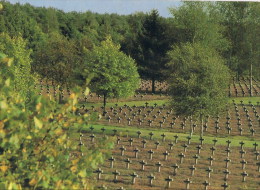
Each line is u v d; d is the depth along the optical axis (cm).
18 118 1367
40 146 1529
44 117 1494
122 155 5238
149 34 12700
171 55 10494
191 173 4544
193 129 7762
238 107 9669
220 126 8025
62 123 1536
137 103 10200
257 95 11675
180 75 6606
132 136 6519
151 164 4909
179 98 6531
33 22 14512
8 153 1522
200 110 6456
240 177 4559
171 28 12875
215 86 6444
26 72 6894
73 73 9088
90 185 1523
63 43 9800
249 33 12756
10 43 7256
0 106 1296
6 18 14175
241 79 14700
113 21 18762
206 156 5428
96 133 6538
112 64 8469
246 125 8112
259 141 6988
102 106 9519
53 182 1474
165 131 7525
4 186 1302
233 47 12962
